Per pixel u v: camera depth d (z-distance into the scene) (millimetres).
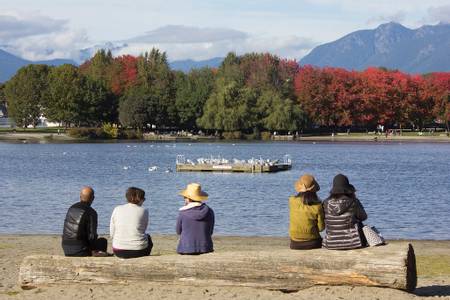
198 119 180625
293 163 104875
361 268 15555
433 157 118750
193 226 17281
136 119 181125
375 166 98938
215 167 88438
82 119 182875
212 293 15953
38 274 17141
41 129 197125
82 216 17562
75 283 17016
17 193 60344
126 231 17203
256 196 58281
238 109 175625
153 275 16734
